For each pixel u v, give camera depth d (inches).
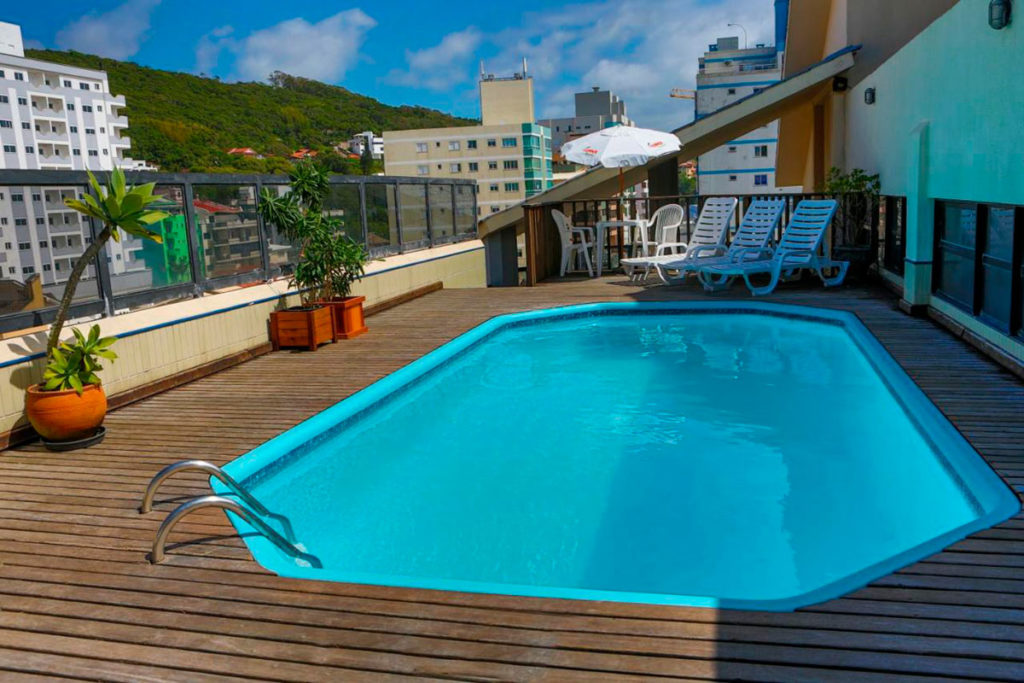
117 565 130.3
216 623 110.5
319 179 311.4
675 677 92.6
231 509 135.2
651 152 467.2
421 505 178.2
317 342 308.0
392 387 251.8
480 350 330.3
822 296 379.2
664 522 165.5
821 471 189.9
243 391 246.8
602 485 186.5
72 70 4165.8
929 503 170.9
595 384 274.1
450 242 507.2
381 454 213.3
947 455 166.7
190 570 127.8
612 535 159.8
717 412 238.2
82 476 175.0
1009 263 233.0
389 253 421.1
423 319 368.2
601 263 495.8
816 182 636.1
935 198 300.5
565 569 146.1
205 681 96.8
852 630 100.6
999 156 225.1
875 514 166.2
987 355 244.4
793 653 96.0
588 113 6023.6
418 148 4512.8
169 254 266.2
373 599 115.2
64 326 220.8
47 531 145.5
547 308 383.6
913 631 99.7
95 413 196.4
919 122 318.0
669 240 501.4
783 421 227.3
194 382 261.3
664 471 194.1
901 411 212.1
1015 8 211.5
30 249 211.8
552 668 95.6
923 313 317.4
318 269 313.0
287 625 109.0
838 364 285.7
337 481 195.0
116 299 242.1
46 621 113.2
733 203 445.4
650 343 331.9
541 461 204.1
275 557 133.7
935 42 299.1
